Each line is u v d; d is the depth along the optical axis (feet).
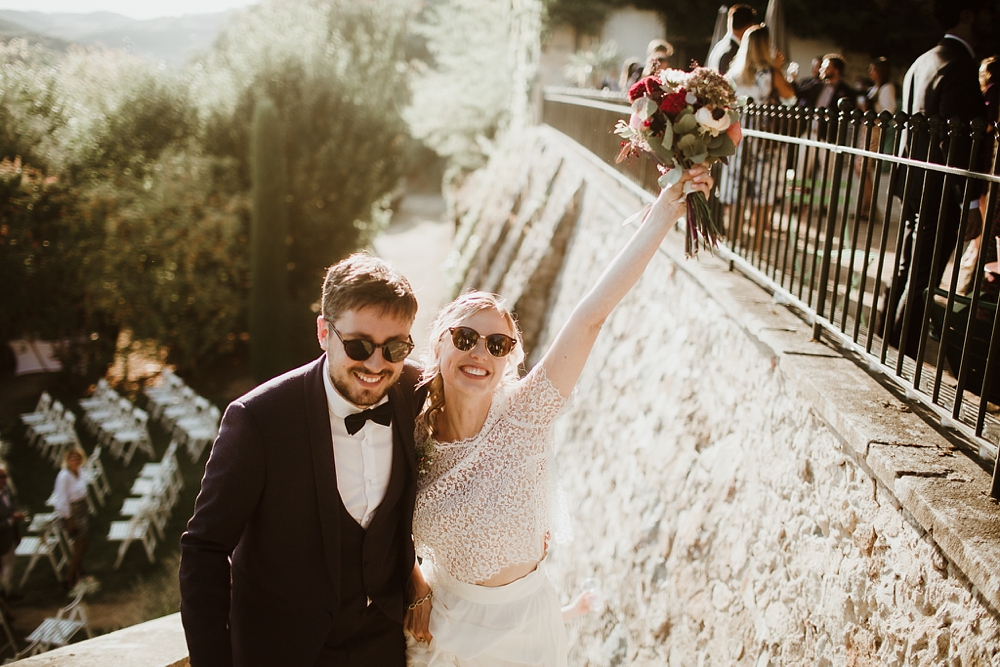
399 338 5.47
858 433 7.18
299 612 5.77
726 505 10.63
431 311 56.70
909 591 6.30
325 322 5.55
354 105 63.31
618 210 21.63
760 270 12.09
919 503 6.01
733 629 9.57
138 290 50.19
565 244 30.78
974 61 10.51
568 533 7.14
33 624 27.20
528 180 45.96
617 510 15.35
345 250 62.64
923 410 7.74
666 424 13.88
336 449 5.82
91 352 50.75
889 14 33.47
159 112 54.70
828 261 9.64
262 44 60.70
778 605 8.61
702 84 6.14
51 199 48.44
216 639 5.25
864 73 35.19
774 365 10.02
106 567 30.99
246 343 60.34
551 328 29.25
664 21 45.70
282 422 5.58
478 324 6.33
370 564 5.97
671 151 6.24
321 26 66.59
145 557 31.81
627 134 6.64
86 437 44.52
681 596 11.37
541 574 6.93
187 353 52.85
